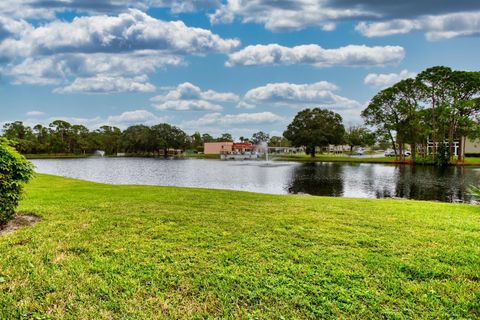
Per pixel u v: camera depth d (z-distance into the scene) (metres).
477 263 4.04
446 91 37.31
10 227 5.54
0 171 5.36
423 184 19.39
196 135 105.25
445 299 3.16
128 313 2.93
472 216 6.97
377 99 42.25
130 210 6.96
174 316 2.89
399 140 41.66
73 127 82.56
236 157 66.25
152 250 4.40
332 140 58.81
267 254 4.29
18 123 72.62
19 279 3.51
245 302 3.13
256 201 8.63
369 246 4.67
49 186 11.98
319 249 4.50
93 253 4.27
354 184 19.73
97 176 26.02
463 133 36.78
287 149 87.88
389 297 3.19
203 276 3.63
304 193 15.98
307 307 3.03
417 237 5.13
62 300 3.12
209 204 7.96
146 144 82.50
